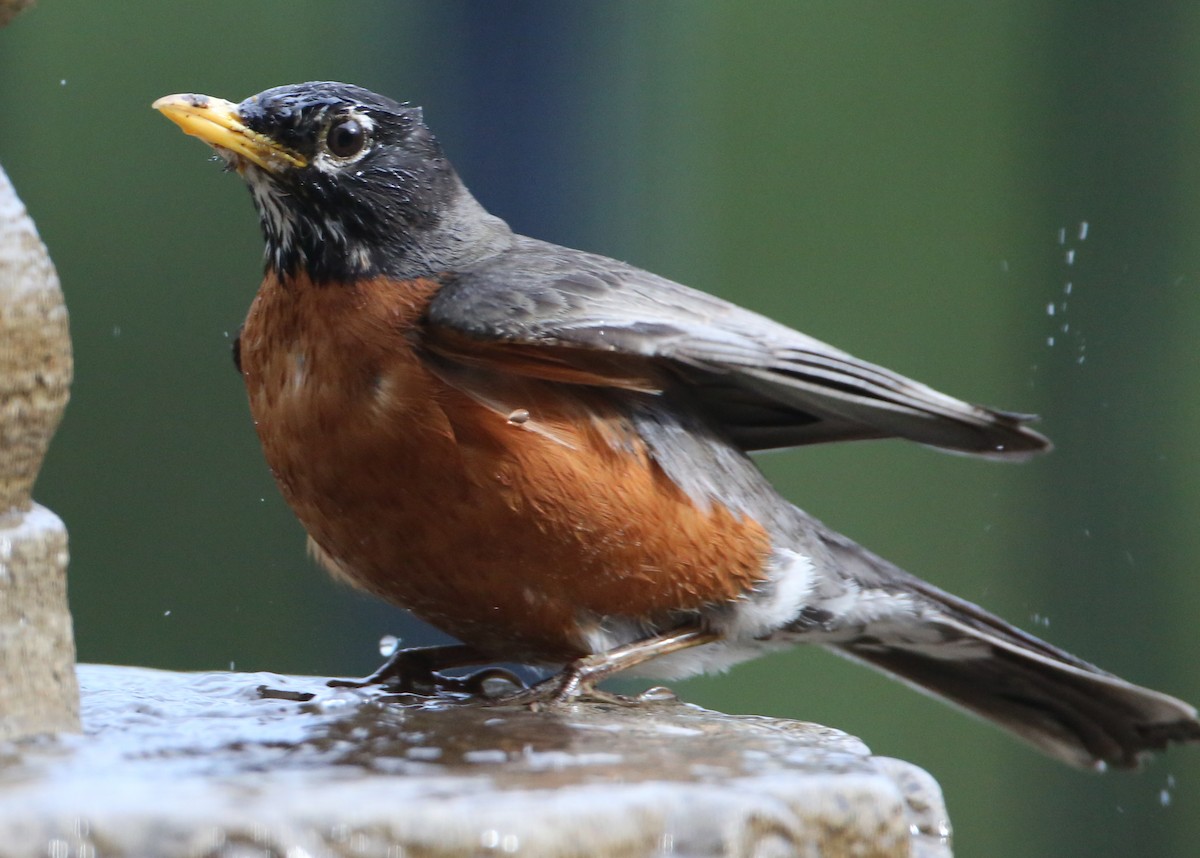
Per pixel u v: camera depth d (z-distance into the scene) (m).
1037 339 13.42
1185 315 13.29
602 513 5.82
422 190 6.27
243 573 13.08
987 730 12.74
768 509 6.40
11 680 4.48
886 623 6.94
